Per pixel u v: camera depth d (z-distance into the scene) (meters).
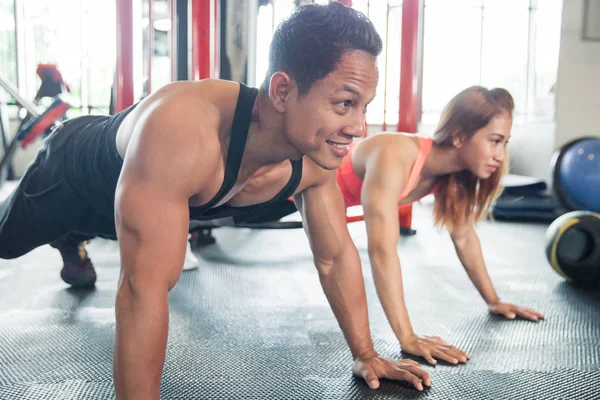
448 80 6.64
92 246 2.93
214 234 3.42
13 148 3.63
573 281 2.24
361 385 1.20
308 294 2.00
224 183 0.87
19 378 1.23
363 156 1.57
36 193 1.25
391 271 1.40
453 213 1.67
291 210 1.86
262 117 0.82
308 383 1.21
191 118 0.79
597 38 4.77
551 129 4.93
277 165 0.99
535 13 5.46
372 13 6.40
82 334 1.54
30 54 6.71
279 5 3.36
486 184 1.62
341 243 1.17
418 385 1.17
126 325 0.76
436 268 2.46
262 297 1.96
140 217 0.75
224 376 1.25
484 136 1.48
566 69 4.83
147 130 0.77
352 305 1.21
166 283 0.78
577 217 2.19
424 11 6.55
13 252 1.36
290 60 0.74
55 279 2.19
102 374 1.26
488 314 1.77
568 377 1.26
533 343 1.50
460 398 1.14
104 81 6.91
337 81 0.73
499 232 3.60
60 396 1.14
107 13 6.82
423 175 1.62
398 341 1.47
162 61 3.68
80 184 1.17
